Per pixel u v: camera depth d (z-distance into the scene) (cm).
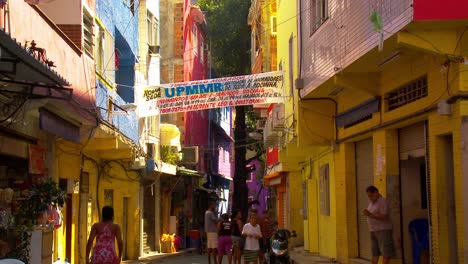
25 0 1109
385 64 1293
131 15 2317
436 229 1122
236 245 1977
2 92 1048
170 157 3128
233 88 2125
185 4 3572
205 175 4328
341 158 1725
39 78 1009
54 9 1545
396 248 1359
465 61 1022
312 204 2295
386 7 1082
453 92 1045
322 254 2106
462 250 1029
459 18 971
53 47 1287
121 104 2108
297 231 2784
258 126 3412
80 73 1513
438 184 1122
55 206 1293
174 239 3206
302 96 1806
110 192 2419
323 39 1547
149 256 2739
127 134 2123
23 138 1368
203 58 4394
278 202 3312
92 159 2112
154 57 2827
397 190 1369
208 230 2127
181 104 2145
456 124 1044
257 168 5119
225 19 3853
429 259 1277
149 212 2994
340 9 1380
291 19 2100
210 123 4747
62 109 1388
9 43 782
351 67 1335
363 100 1536
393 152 1378
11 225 1142
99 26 1798
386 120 1374
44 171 1487
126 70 2339
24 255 1161
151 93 2153
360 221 1659
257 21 2975
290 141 2136
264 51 2738
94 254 1144
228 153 5962
